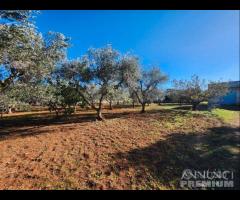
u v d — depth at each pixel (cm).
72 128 1623
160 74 2642
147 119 1841
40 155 966
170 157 895
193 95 2261
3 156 962
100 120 1956
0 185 668
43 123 2084
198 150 975
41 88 1160
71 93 2161
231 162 841
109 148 1039
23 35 862
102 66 1844
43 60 1082
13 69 980
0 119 2600
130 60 1888
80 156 938
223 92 2239
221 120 1688
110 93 1941
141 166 808
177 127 1477
